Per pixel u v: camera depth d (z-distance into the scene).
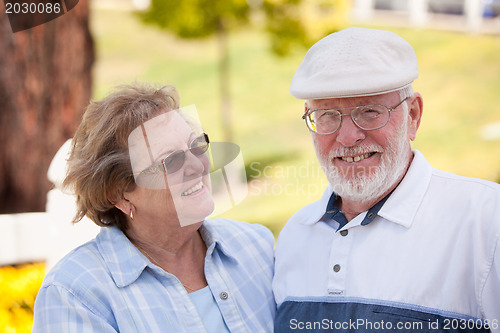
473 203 1.73
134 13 7.29
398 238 1.78
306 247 1.97
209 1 6.68
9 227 3.66
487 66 9.52
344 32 1.81
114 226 1.91
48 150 4.66
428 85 9.13
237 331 1.84
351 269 1.81
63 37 4.58
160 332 1.73
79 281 1.74
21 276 3.55
